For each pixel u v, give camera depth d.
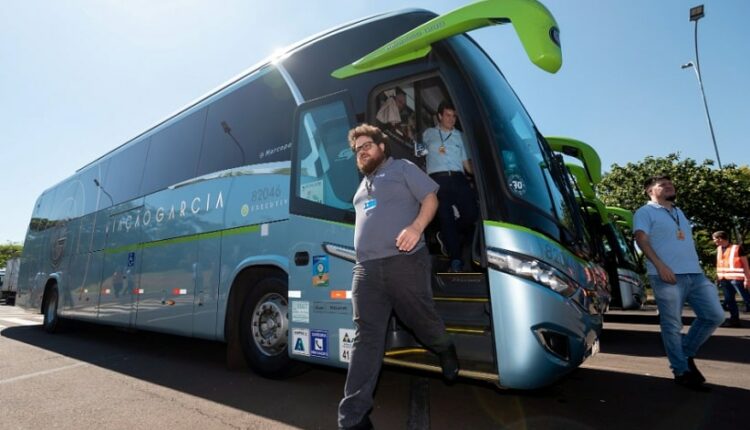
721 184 19.38
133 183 7.10
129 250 6.71
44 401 3.85
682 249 4.12
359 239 2.71
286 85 4.64
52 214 10.28
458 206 3.87
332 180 3.85
